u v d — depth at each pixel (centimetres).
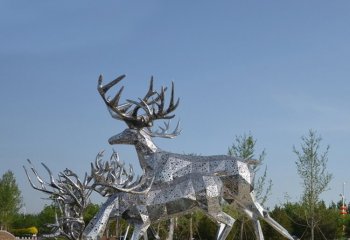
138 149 1653
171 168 1612
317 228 3781
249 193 1680
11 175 6981
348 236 4803
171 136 1770
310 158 3109
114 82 1639
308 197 3095
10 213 6800
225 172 1634
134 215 1566
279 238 3562
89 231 1538
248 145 3109
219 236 1639
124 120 1658
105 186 1579
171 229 1912
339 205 5847
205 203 1595
